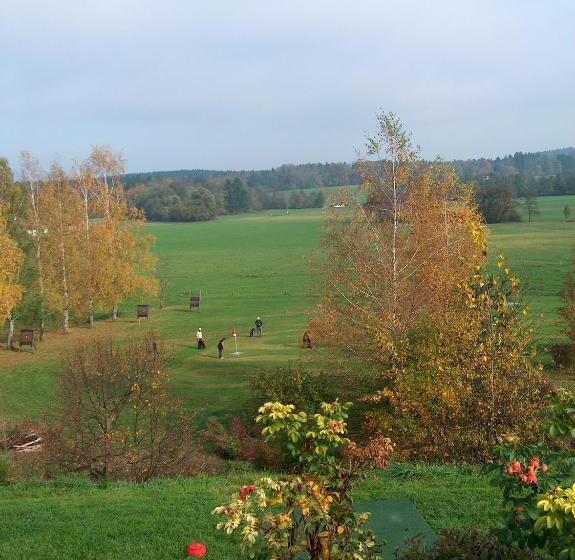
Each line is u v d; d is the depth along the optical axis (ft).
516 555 23.41
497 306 54.75
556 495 18.71
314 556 21.35
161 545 34.17
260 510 22.84
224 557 32.68
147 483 48.01
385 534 34.09
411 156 89.45
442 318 63.87
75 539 35.19
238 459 62.64
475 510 37.35
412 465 48.65
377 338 69.72
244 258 331.77
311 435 22.43
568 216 437.58
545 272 225.15
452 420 55.98
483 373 53.78
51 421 80.43
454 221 87.66
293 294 219.00
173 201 638.12
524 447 23.97
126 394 60.70
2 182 168.14
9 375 119.65
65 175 169.89
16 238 156.97
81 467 55.26
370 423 63.67
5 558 33.17
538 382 55.06
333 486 22.31
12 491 46.19
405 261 86.63
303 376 78.18
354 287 83.61
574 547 18.15
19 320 160.25
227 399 99.14
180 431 59.06
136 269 182.19
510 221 427.74
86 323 178.19
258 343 144.87
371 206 91.61
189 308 199.72
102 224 171.32
